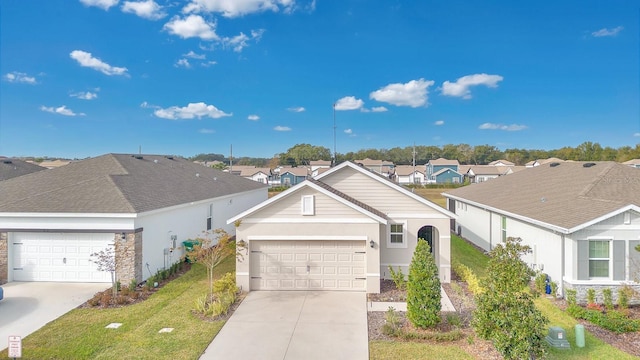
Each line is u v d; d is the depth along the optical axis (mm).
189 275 15812
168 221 16672
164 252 16250
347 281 13664
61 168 19000
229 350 9117
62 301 12453
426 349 9047
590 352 8852
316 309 11805
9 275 14484
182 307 11945
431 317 9836
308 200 13578
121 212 13758
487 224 20438
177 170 24484
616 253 12070
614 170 17656
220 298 12320
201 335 9898
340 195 14633
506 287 8172
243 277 13570
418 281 10047
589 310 11000
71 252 14445
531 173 24594
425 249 10352
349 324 10633
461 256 19484
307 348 9203
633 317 10906
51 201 14695
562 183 18812
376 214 13930
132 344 9367
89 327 10367
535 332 7840
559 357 8609
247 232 13672
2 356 8711
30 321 10805
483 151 120938
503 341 7809
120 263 13961
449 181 82125
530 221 14586
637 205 12656
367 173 15562
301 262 13750
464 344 9273
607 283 12086
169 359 8648
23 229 14297
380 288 13844
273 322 10789
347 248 13664
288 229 13602
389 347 9203
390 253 15328
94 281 14375
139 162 21906
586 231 12180
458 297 12961
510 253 8531
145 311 11594
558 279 12953
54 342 9438
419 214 15266
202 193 21250
